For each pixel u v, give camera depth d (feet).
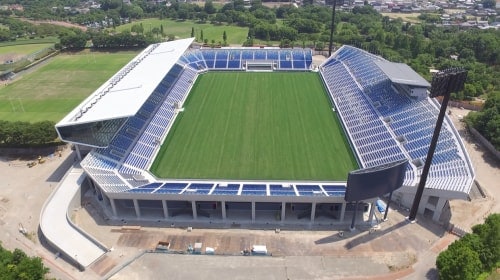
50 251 278.05
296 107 495.41
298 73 631.56
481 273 244.63
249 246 278.87
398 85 456.04
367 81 514.68
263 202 306.96
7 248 280.31
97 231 294.25
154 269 260.21
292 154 382.83
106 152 355.97
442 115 257.34
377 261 263.70
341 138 413.39
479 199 329.11
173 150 393.50
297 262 264.11
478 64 647.56
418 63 643.45
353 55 610.65
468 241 248.11
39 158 395.96
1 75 643.45
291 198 291.58
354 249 274.36
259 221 303.89
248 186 319.47
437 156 331.36
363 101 468.34
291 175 347.15
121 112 345.31
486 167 376.07
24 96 571.69
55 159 399.85
